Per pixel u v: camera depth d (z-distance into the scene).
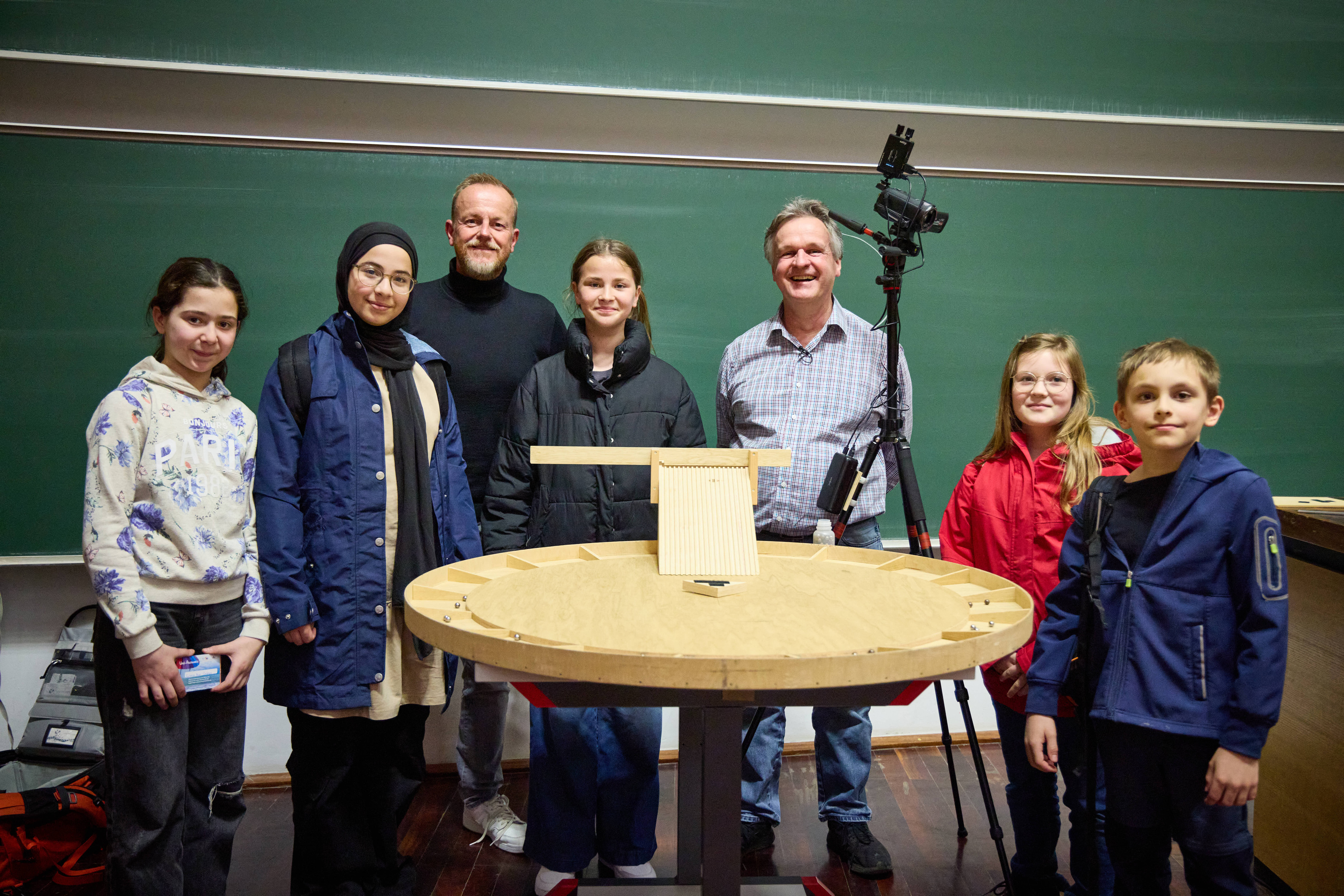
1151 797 1.24
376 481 1.53
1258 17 2.51
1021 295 2.52
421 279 2.33
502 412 2.06
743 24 2.37
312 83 2.23
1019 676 1.57
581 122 2.34
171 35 2.19
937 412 2.54
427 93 2.28
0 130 2.15
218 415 1.52
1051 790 1.64
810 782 2.32
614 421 1.80
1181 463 1.27
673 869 1.88
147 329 2.24
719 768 1.09
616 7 2.33
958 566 1.27
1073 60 2.46
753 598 1.11
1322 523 1.58
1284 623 1.14
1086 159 2.49
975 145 2.45
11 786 1.93
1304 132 2.51
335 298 2.32
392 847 1.65
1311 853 1.63
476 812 2.07
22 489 2.22
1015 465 1.71
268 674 1.54
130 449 1.39
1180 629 1.21
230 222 2.26
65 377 2.22
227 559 1.47
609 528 1.79
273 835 2.04
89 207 2.21
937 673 0.85
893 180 2.46
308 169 2.28
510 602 1.08
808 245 1.85
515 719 2.44
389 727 1.63
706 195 2.41
